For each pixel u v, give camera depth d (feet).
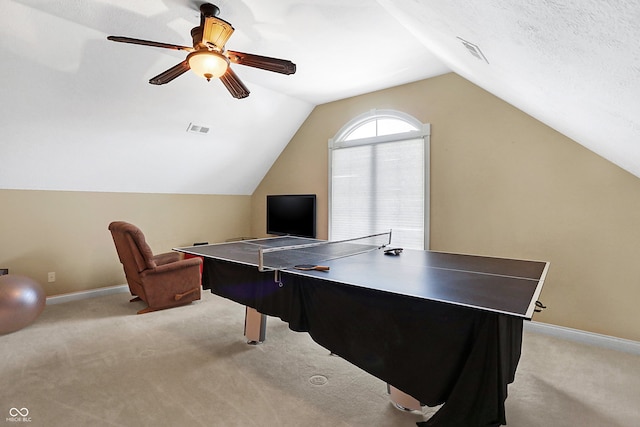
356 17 8.51
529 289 5.51
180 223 16.57
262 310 7.98
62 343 9.39
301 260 8.24
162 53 10.27
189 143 14.26
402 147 13.28
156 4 7.85
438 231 12.35
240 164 16.97
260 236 19.03
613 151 7.79
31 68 9.16
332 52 10.45
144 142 13.08
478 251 11.51
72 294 13.25
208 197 17.62
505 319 4.74
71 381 7.45
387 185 13.73
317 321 6.86
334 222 15.47
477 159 11.48
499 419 4.48
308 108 16.06
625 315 9.20
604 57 3.51
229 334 10.23
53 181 12.55
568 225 9.95
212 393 7.07
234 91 8.90
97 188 13.83
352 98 14.84
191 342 9.61
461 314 4.96
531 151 10.48
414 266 7.48
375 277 6.37
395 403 6.66
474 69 8.56
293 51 10.39
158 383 7.42
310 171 16.49
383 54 10.59
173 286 12.45
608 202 9.36
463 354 4.95
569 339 9.86
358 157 14.62
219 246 10.85
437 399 5.20
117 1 7.73
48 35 8.63
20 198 12.10
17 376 7.63
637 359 8.66
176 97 12.14
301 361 8.56
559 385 7.48
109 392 7.04
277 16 8.45
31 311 10.14
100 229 14.07
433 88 12.44
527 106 9.16
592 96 5.04
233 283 8.84
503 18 4.08
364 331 6.06
